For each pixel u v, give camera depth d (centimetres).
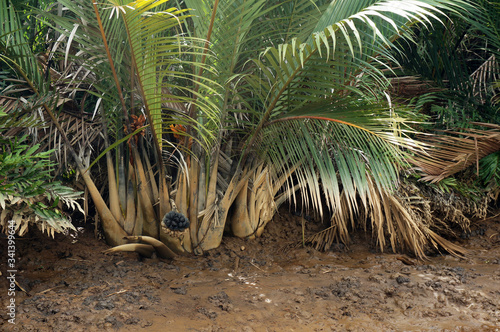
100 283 332
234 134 421
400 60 496
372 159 368
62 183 412
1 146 370
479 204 464
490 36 460
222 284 341
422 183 453
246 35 354
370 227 458
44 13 331
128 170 398
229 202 407
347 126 348
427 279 345
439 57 505
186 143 379
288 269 382
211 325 276
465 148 427
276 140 374
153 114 346
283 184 462
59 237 402
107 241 401
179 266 378
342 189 444
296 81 319
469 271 371
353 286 335
